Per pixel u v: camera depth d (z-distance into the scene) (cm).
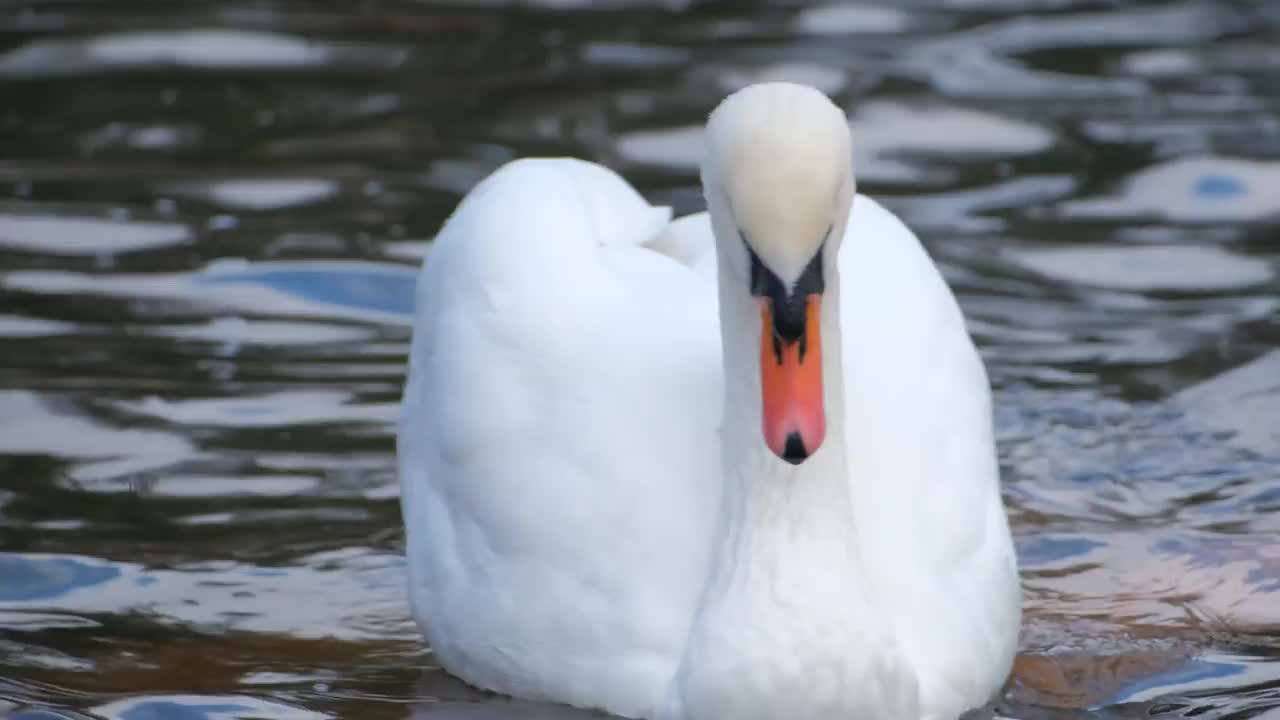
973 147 1736
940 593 987
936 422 1027
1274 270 1517
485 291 1087
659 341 1039
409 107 1842
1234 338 1426
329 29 2045
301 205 1639
